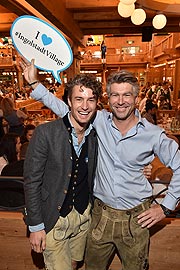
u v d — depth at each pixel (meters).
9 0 2.75
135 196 1.17
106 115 1.17
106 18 4.56
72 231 1.22
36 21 1.27
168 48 10.82
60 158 1.09
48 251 1.21
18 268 1.70
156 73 15.26
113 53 18.42
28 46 1.29
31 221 1.11
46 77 14.30
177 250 1.59
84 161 1.16
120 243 1.23
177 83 10.07
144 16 3.60
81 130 1.11
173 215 1.63
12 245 1.66
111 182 1.16
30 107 8.45
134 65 17.39
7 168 1.77
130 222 1.19
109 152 1.13
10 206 1.69
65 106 1.28
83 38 6.03
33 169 1.07
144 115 4.54
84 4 3.95
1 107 4.33
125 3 3.06
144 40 5.44
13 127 4.32
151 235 1.58
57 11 3.45
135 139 1.10
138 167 1.14
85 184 1.21
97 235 1.24
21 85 12.11
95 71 17.77
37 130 1.09
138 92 1.08
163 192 1.48
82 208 1.22
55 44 1.31
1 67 12.76
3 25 4.47
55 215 1.14
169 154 1.11
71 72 5.49
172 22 4.98
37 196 1.09
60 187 1.12
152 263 1.62
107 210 1.21
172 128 4.46
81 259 1.36
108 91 1.09
